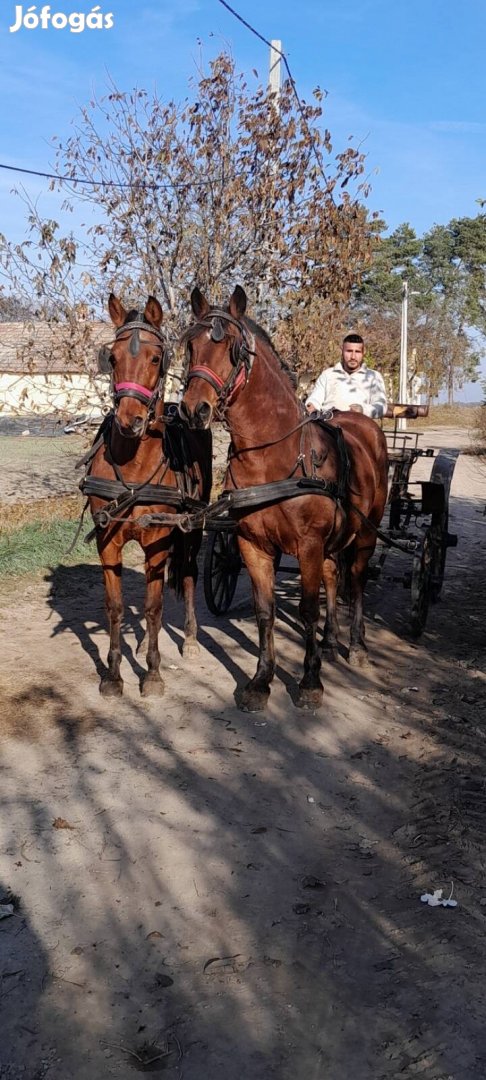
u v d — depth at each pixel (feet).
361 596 22.35
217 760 16.48
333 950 11.12
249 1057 9.39
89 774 15.74
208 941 11.29
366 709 19.19
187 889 12.38
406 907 12.03
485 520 48.37
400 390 128.77
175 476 19.20
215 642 24.04
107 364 17.71
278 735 17.71
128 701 19.36
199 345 16.16
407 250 232.32
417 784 15.64
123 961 10.88
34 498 46.26
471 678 21.13
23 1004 10.12
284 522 17.65
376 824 14.32
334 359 39.17
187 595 22.61
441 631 25.41
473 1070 9.14
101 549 18.86
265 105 37.76
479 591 30.78
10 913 11.68
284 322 39.19
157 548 18.86
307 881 12.56
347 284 38.60
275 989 10.41
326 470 18.31
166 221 38.83
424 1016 9.93
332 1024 9.86
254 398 17.06
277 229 38.32
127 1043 9.60
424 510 26.40
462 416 145.38
